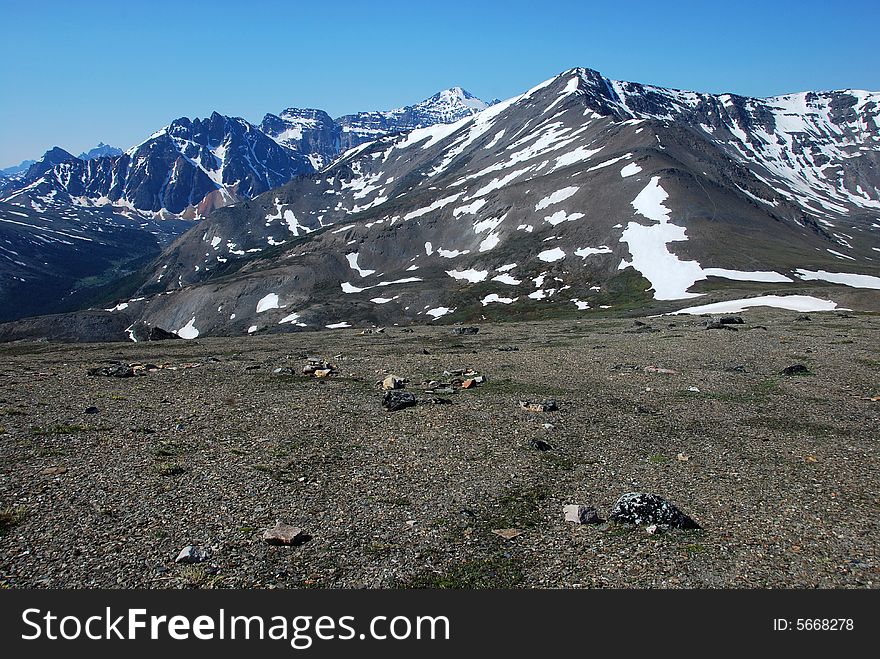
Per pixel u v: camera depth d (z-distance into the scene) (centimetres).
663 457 2859
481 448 2967
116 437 3038
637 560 1855
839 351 5506
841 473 2616
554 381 4666
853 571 1789
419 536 2009
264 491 2370
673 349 5997
